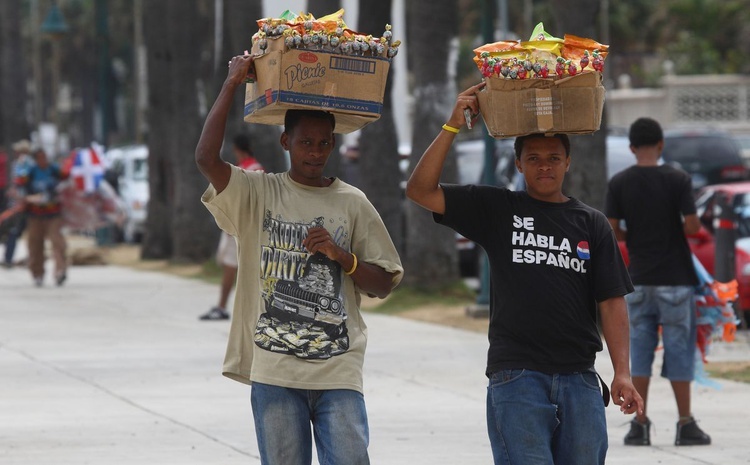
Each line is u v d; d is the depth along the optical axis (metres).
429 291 47.75
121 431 25.44
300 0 55.50
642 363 24.02
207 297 53.69
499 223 15.05
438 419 26.55
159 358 35.47
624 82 118.88
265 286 15.29
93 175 60.84
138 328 42.53
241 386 30.89
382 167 49.97
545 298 14.73
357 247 15.59
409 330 41.25
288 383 14.95
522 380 14.66
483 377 31.86
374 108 15.23
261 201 15.43
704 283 24.08
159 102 75.19
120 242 92.44
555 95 14.69
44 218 58.91
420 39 46.62
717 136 71.75
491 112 14.93
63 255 59.41
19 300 52.53
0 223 72.69
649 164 24.08
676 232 23.88
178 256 70.38
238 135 38.31
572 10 38.72
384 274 15.55
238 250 15.69
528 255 14.86
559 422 14.83
